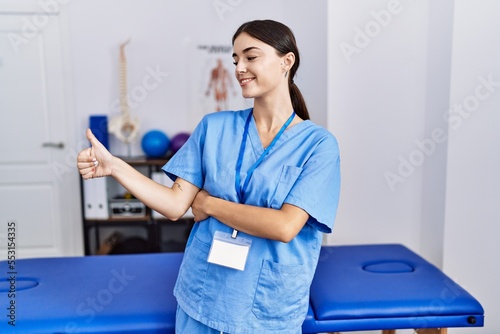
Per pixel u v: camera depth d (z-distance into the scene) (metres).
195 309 1.45
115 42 4.18
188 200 1.53
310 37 3.13
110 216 4.00
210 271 1.44
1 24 4.05
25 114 4.16
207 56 4.24
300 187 1.37
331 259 2.18
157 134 4.08
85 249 4.01
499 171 2.43
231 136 1.51
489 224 2.47
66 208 4.27
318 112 3.02
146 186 1.45
